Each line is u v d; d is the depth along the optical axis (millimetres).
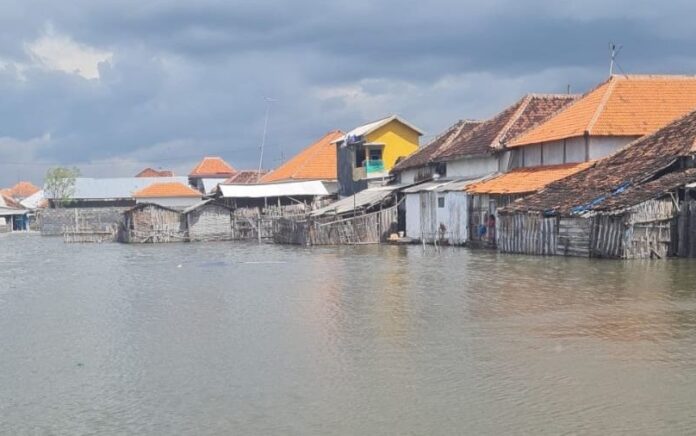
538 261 28656
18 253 50562
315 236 47250
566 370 12461
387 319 17578
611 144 34844
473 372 12547
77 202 100438
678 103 36406
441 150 49156
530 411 10469
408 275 26281
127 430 10453
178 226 62719
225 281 27422
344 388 11906
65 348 15867
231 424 10484
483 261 30031
